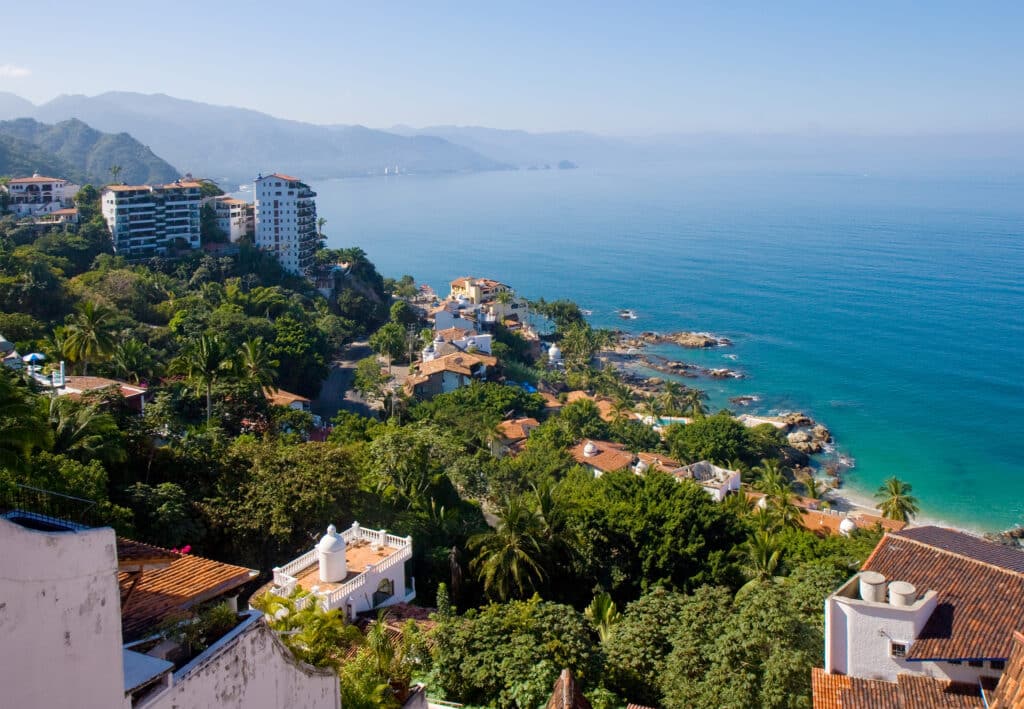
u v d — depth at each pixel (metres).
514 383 172.12
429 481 77.56
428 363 165.12
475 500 85.75
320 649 32.44
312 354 152.75
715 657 42.66
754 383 194.00
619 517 66.25
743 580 61.94
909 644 36.88
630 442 132.75
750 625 42.75
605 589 65.62
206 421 90.19
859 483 137.38
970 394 185.75
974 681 35.81
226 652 23.00
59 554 17.70
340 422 114.25
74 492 49.34
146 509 56.69
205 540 59.88
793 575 54.81
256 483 62.84
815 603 48.09
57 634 17.72
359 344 199.00
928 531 45.59
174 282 177.12
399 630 50.38
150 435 68.56
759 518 76.62
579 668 46.03
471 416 128.62
